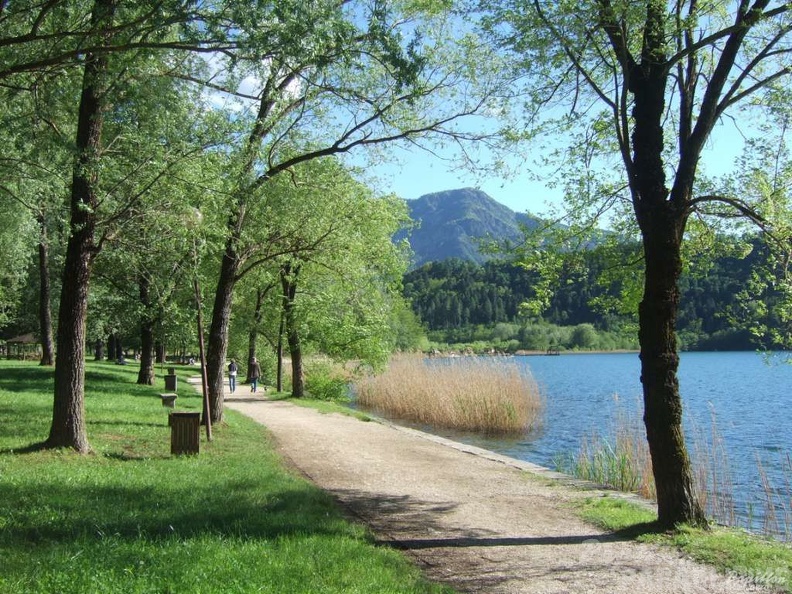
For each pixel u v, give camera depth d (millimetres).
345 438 15961
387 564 6129
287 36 7785
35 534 6160
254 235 16125
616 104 8312
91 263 11000
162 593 4918
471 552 6965
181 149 10742
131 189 11086
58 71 10375
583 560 6680
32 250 26594
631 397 33031
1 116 11094
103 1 8805
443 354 29203
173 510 7402
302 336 26891
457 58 11891
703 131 7895
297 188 15977
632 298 10453
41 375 24828
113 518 6828
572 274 10414
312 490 9375
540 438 20406
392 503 9266
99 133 10844
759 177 8617
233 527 6852
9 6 8852
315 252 18281
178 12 7902
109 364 44719
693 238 10242
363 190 18172
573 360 81375
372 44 9109
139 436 12953
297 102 13211
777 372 49438
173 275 17375
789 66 7797
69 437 10680
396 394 26250
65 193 14844
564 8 7711
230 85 11086
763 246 8680
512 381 23172
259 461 11602
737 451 17703
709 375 47781
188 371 49031
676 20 7727
